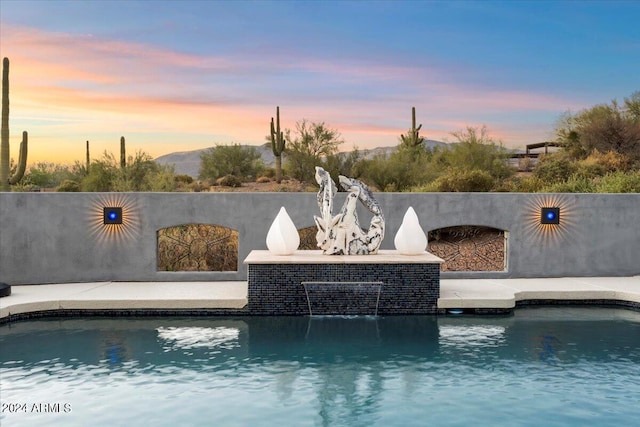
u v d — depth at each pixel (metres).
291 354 8.97
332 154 31.42
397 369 8.29
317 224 12.55
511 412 6.79
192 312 11.45
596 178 23.78
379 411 6.81
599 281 13.73
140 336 9.96
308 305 11.53
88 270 13.63
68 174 35.38
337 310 11.56
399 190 27.20
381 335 10.09
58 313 11.32
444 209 14.12
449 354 8.98
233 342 9.63
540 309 12.12
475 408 6.91
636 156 28.88
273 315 11.52
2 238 13.32
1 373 8.05
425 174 28.00
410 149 31.45
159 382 7.74
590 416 6.68
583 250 14.41
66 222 13.52
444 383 7.73
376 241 12.43
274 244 12.31
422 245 12.33
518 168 32.59
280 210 12.62
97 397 7.21
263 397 7.24
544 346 9.40
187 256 15.78
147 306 11.37
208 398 7.20
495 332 10.27
